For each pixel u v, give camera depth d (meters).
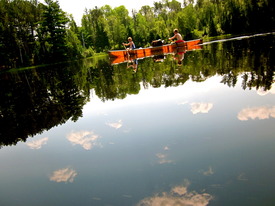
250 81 2.81
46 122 2.66
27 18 28.52
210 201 0.96
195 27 44.16
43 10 28.53
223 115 1.93
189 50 10.16
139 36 47.91
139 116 2.29
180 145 1.53
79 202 1.10
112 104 2.98
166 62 6.75
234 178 1.09
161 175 1.22
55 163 1.61
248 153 1.29
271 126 1.57
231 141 1.46
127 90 3.67
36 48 28.09
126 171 1.33
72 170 1.46
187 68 4.81
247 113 1.86
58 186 1.30
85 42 49.78
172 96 2.81
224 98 2.36
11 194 1.29
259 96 2.22
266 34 11.70
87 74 7.74
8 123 2.83
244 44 8.09
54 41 28.89
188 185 1.09
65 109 3.13
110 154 1.59
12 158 1.80
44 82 6.93
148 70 5.66
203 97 2.53
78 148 1.81
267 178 1.05
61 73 10.03
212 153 1.36
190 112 2.14
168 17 58.00
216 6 40.78
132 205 1.02
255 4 23.64
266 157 1.22
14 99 4.46
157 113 2.28
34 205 1.14
